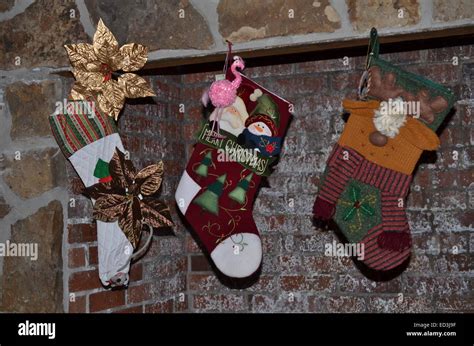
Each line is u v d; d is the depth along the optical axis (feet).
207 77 8.09
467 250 7.05
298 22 5.61
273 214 7.70
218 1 5.84
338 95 7.51
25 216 6.15
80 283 6.23
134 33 6.10
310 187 7.59
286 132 7.67
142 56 6.04
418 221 7.20
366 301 7.36
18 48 6.25
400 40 5.70
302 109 7.63
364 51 7.39
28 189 6.14
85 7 6.14
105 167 6.13
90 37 6.12
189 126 8.10
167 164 7.72
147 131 7.34
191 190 6.51
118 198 6.14
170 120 7.82
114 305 6.72
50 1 6.19
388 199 5.98
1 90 6.30
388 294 7.29
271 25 5.69
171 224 6.43
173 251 7.82
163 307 7.55
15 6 6.28
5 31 6.31
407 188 5.97
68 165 6.17
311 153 7.59
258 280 7.75
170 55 6.02
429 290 7.15
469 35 5.51
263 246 7.72
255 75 7.80
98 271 6.43
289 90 7.68
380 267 6.03
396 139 5.96
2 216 6.24
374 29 5.40
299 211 7.62
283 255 7.66
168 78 7.80
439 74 7.15
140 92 6.23
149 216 6.35
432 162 7.18
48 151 6.08
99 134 6.14
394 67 5.84
